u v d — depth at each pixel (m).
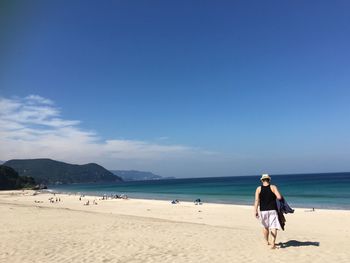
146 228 14.57
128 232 13.39
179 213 35.72
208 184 158.75
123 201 56.41
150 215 33.91
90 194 95.88
